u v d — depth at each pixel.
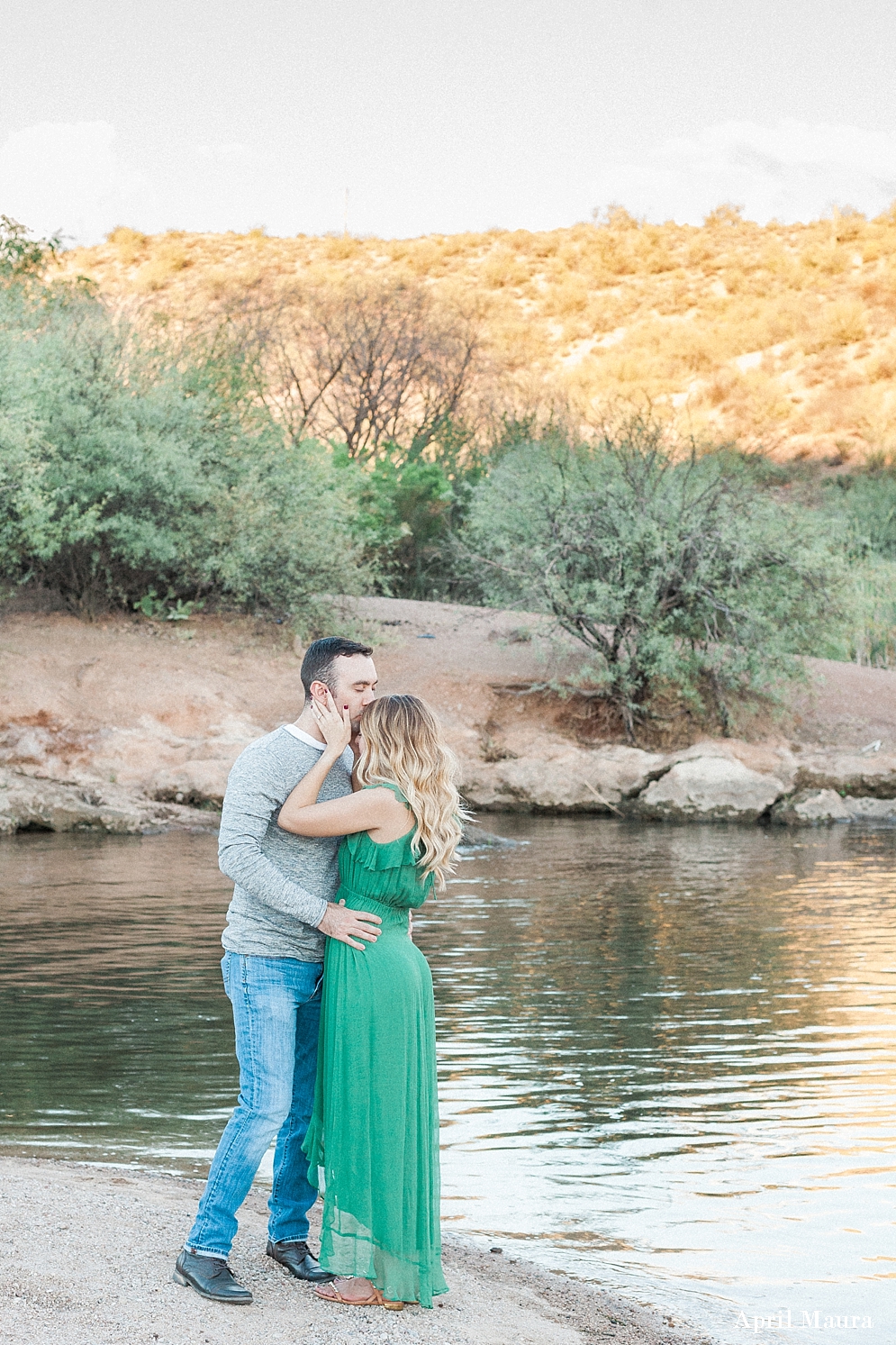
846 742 24.16
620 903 13.02
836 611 24.22
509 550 24.39
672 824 20.45
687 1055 7.50
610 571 23.94
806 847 17.72
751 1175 5.52
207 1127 6.07
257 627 25.56
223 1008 8.45
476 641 26.28
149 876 14.52
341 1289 3.83
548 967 9.96
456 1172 5.55
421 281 72.50
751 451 40.62
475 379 43.41
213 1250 3.76
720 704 23.75
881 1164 5.67
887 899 13.27
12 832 18.50
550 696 24.08
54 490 22.44
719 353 63.72
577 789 21.42
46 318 26.25
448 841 3.99
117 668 22.66
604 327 69.81
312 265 74.69
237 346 30.12
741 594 23.42
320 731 4.06
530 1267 4.48
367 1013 3.85
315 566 25.50
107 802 19.34
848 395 57.28
